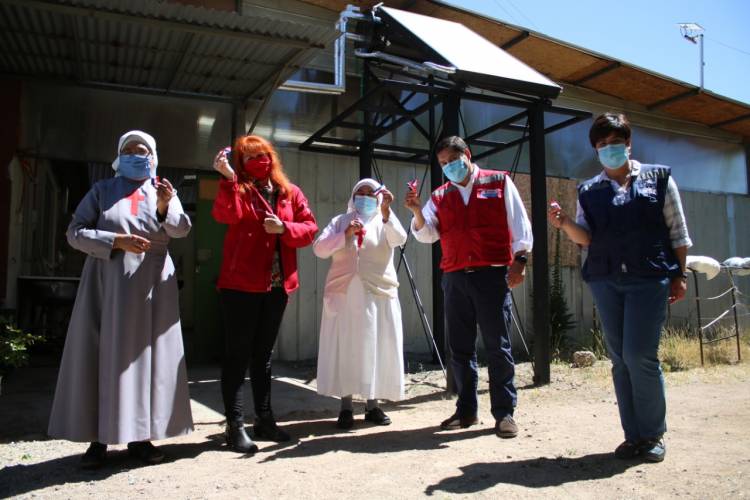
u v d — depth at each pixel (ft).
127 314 10.11
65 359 10.28
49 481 9.57
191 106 22.82
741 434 12.21
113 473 9.97
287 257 12.07
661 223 10.36
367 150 24.64
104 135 21.62
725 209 37.81
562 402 16.22
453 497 8.66
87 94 21.50
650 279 10.15
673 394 17.06
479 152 29.04
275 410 15.40
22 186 20.93
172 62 19.79
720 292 36.68
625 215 10.34
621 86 32.37
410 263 27.02
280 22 16.56
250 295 11.53
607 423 13.38
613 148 10.32
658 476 9.46
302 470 10.04
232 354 11.49
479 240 12.37
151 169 10.91
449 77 17.33
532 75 19.06
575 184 31.96
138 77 21.17
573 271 31.37
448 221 12.80
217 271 22.98
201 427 13.28
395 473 9.82
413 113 20.47
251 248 11.50
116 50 18.75
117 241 10.00
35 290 21.18
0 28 17.08
